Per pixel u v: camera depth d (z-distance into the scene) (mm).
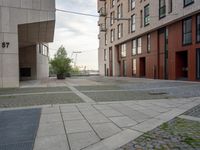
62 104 7629
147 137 4027
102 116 5742
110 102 7980
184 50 18500
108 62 41344
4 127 4824
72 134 4285
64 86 15688
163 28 22266
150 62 25031
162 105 7270
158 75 23203
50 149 3549
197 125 4746
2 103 7949
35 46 27344
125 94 10391
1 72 14125
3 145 3736
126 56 33156
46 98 9156
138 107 6965
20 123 5137
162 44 22578
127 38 30562
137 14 27094
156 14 22016
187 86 13625
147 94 10320
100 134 4270
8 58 14227
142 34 26422
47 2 15070
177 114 5820
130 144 3717
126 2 30984
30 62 27266
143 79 24109
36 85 16859
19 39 22391
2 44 14047
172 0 19172
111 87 14484
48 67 41188
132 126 4781
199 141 3750
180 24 18953
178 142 3721
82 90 12547
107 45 41906
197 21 16906
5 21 14062
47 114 6055
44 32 19688
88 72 58750
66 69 30844
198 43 16719
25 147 3639
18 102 8156
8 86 14312
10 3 14141
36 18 14812
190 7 16688
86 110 6555
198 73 16844
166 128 4551
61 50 32031
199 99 8445
